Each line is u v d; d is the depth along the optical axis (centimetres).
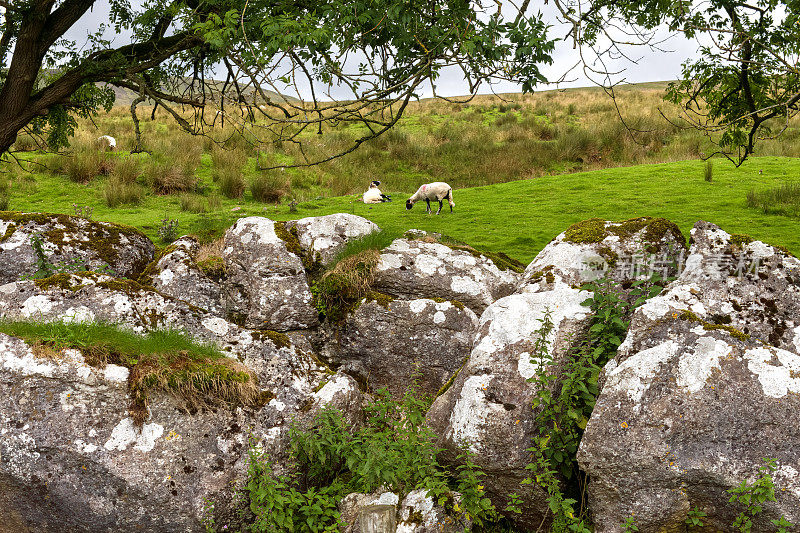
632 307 613
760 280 610
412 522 539
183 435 564
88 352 567
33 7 865
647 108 3284
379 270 849
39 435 530
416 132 3036
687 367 501
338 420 621
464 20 510
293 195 2083
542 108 3531
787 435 475
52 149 1146
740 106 1034
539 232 1422
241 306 845
